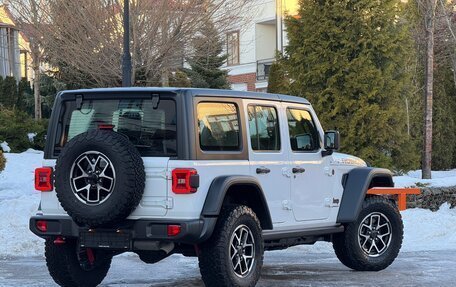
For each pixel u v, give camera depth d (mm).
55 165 9227
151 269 11758
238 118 9781
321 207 10922
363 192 11281
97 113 9641
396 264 12281
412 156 24391
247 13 30062
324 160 11000
